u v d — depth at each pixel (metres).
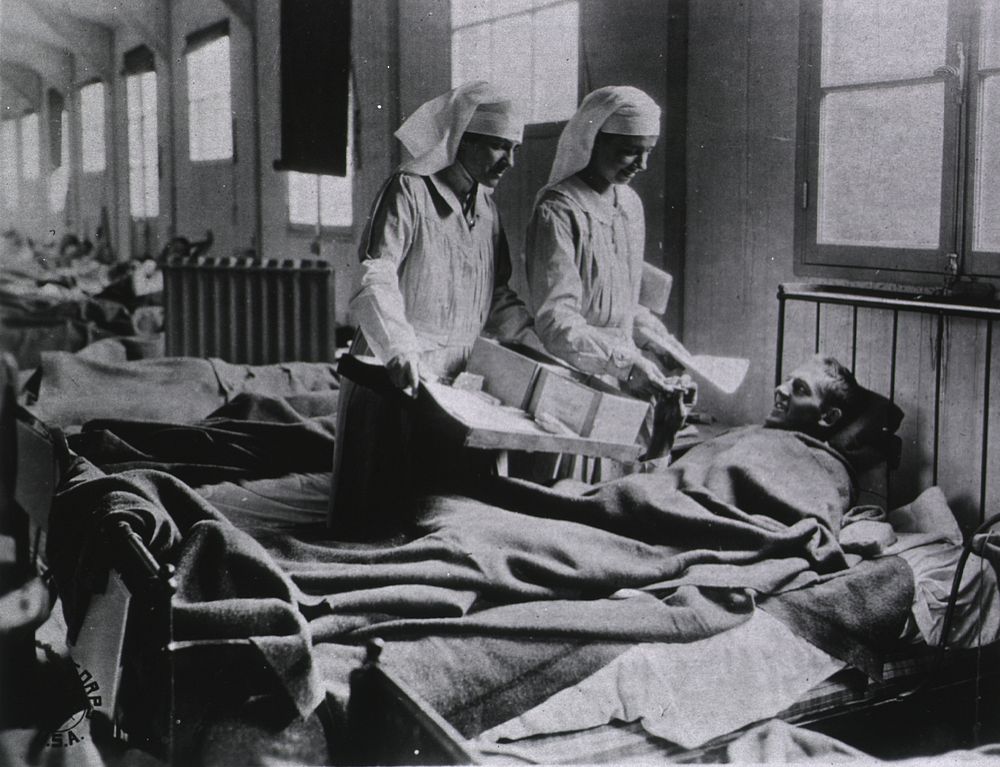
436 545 3.34
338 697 2.76
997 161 4.15
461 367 4.15
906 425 4.48
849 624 3.49
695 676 3.19
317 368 5.31
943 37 4.28
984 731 3.42
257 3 5.60
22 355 5.48
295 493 4.11
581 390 3.85
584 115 4.25
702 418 5.20
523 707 2.99
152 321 5.66
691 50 5.21
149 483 3.28
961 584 3.80
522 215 5.51
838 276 4.69
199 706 2.67
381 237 3.91
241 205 5.86
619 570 3.41
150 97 5.97
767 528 3.76
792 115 4.83
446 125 3.92
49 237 5.90
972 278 4.20
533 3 5.43
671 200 5.30
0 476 4.18
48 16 5.83
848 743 3.32
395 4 5.44
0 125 5.81
